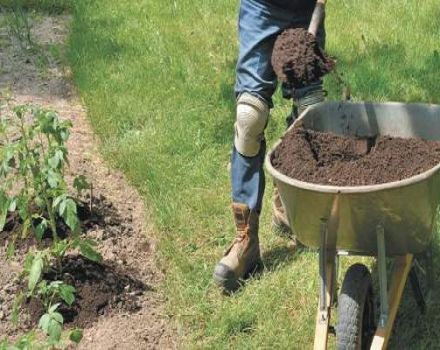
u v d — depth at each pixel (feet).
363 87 16.90
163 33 20.02
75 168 15.07
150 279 12.66
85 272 12.39
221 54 18.99
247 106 11.75
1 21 21.27
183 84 17.43
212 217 13.67
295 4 11.77
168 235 13.34
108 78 17.79
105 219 13.74
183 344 11.53
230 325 11.57
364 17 20.22
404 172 10.36
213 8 21.61
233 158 12.16
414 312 11.55
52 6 22.08
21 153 12.67
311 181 10.28
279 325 11.52
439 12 20.24
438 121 11.18
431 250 11.59
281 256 12.80
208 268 12.61
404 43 18.79
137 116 16.40
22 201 12.24
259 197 12.19
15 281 12.42
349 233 10.02
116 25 20.61
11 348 10.53
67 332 11.66
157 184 14.34
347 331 9.95
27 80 18.38
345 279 10.22
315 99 11.81
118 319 11.87
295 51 10.96
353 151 11.16
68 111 17.25
